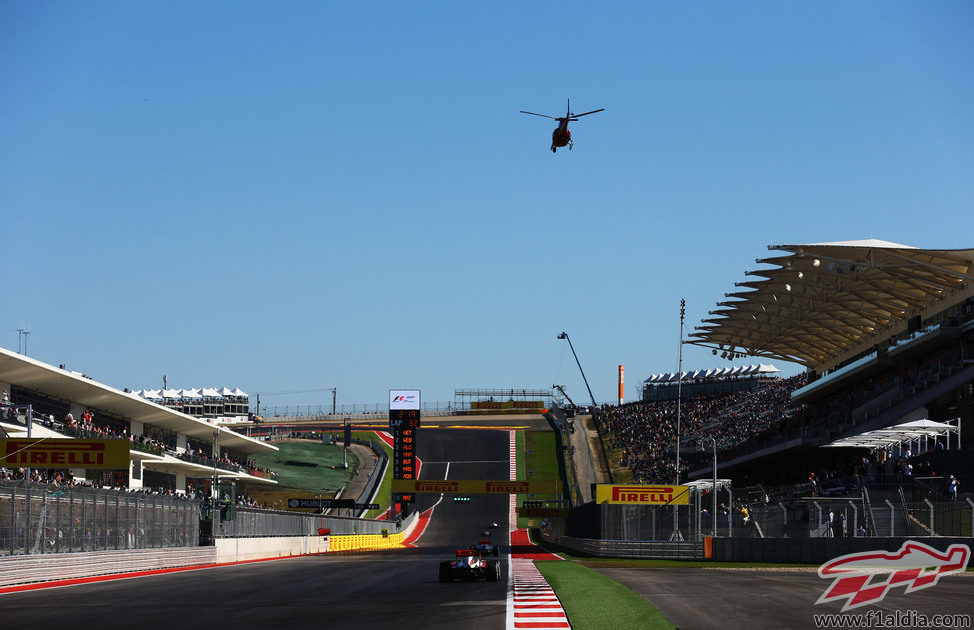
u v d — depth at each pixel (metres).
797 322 84.69
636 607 21.19
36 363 57.06
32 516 31.77
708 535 48.97
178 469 82.06
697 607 21.11
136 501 40.12
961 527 38.28
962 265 64.12
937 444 56.41
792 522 44.06
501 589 27.44
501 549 70.50
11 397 58.28
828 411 79.00
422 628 17.66
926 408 64.38
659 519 54.62
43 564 31.58
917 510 40.28
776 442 84.25
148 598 25.00
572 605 21.89
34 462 39.22
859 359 82.75
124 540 38.72
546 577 32.97
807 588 26.81
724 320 89.31
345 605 22.48
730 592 25.38
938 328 65.25
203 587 29.38
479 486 96.88
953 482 41.91
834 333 87.44
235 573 38.34
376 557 59.44
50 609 21.86
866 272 66.38
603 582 29.69
